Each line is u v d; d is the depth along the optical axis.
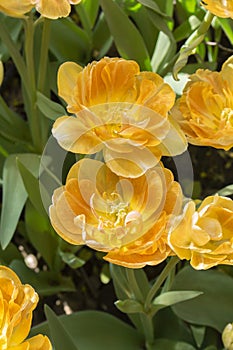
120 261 0.68
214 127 0.78
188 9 1.06
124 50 1.00
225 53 1.23
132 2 1.06
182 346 0.98
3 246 0.93
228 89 0.77
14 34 1.05
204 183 1.22
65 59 1.09
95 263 1.20
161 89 0.71
